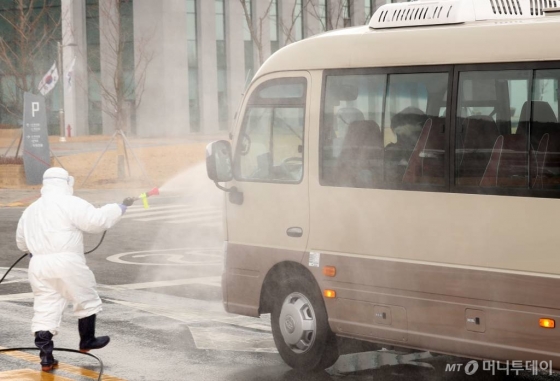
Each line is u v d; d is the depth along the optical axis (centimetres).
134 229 2231
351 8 6644
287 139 950
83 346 990
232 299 999
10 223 2341
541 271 750
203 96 6544
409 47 847
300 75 940
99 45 6306
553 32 750
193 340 1087
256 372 942
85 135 6406
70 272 938
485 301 785
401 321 848
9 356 1013
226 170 980
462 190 803
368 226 872
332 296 902
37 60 6050
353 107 890
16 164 3412
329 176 907
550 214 745
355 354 1023
